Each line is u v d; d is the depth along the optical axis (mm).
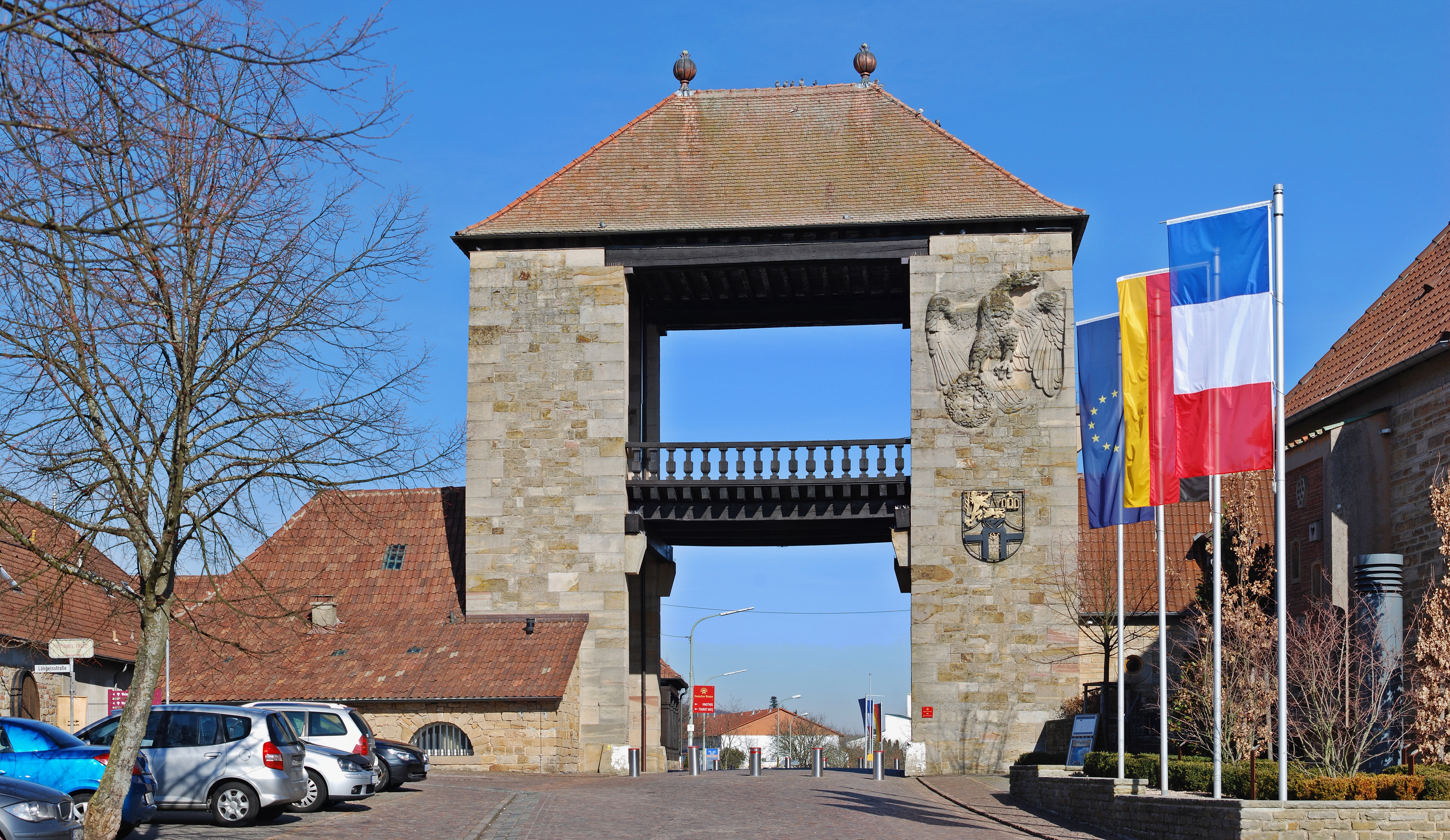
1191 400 22578
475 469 41781
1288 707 26625
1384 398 31703
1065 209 40750
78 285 16250
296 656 41375
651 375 46719
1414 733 23578
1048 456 40219
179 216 15922
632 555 41031
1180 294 22734
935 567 40062
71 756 21281
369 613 42750
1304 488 36156
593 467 41469
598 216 42094
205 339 18578
